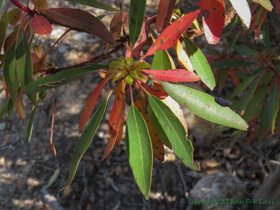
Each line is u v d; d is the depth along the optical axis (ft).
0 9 0.59
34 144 2.65
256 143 2.64
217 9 0.59
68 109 2.74
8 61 0.60
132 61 0.62
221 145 2.67
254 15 1.44
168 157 2.56
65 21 0.61
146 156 0.60
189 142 0.60
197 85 2.65
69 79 0.62
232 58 2.18
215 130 2.53
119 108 0.61
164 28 0.63
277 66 1.57
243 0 0.55
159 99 0.62
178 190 2.42
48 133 2.68
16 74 0.59
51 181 2.47
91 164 2.56
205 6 0.59
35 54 0.69
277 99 1.56
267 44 1.68
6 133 2.71
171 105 0.66
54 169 2.54
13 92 0.59
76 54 2.97
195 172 2.52
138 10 0.63
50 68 0.71
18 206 2.37
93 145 2.65
